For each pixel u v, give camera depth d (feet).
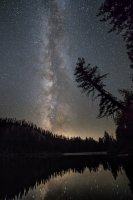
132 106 16.49
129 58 13.19
